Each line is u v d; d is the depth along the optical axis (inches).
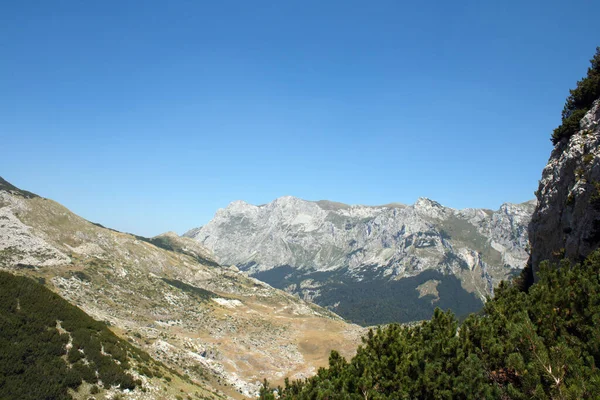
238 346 5359.3
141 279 6658.5
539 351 801.6
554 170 2034.9
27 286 1807.3
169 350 3496.6
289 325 7406.5
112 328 3427.7
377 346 1186.0
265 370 4933.6
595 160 1659.7
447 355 1007.6
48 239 6161.4
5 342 1455.5
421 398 957.2
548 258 2085.4
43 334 1615.4
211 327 5954.7
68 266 5723.4
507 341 930.7
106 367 1673.2
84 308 4256.9
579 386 723.4
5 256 5147.6
